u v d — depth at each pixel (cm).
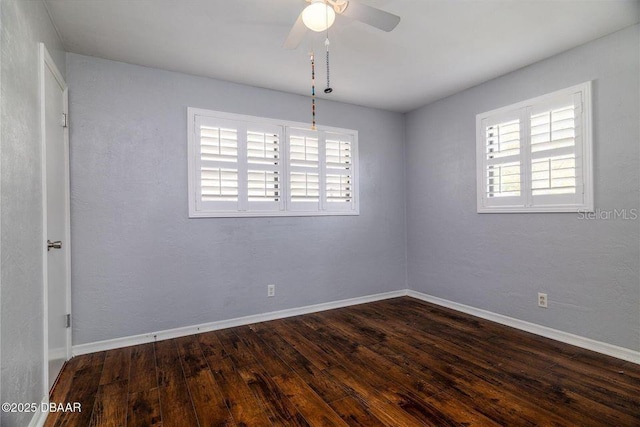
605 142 240
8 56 139
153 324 279
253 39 238
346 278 380
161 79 285
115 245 265
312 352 253
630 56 227
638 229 225
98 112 260
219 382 209
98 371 224
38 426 163
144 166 277
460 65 285
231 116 314
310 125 357
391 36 236
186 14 206
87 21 212
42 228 179
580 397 187
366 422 168
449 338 278
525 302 293
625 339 231
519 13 210
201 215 298
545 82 275
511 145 303
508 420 168
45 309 179
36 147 173
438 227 379
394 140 418
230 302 312
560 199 266
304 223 353
